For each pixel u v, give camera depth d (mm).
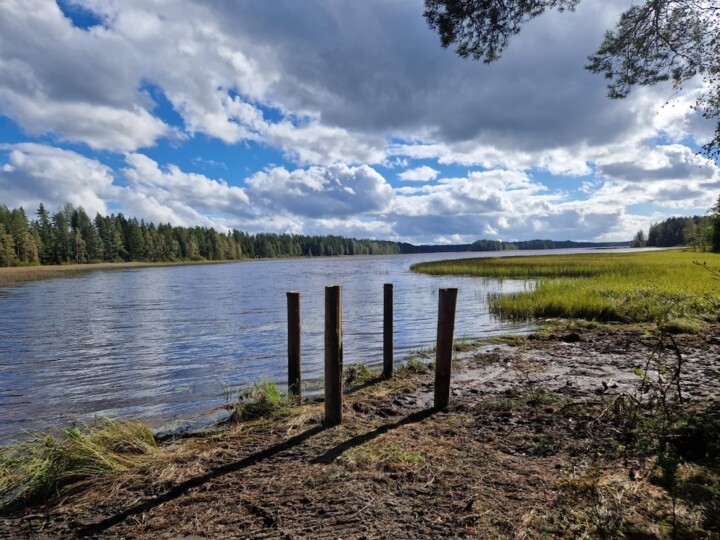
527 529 2891
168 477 4035
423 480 3740
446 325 5801
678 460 3607
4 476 4230
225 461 4398
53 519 3480
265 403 6320
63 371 9758
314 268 73562
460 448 4430
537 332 12547
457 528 2990
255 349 11781
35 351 11961
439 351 5871
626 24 6727
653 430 4262
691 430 4047
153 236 121062
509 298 19609
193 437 5504
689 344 9836
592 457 4051
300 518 3242
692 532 2703
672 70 6859
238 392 7512
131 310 21062
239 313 19422
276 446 4727
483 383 7418
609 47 6988
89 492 3873
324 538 2975
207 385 8461
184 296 27938
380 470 3965
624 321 14305
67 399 7754
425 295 25844
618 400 5105
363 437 4840
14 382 8898
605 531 2768
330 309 5176
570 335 11234
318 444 4707
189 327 15766
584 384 7086
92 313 20062
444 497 3426
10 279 50281
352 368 8727
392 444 4574
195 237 137625
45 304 24062
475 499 3350
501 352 10000
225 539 3037
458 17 6297
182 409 7016
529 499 3314
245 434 5289
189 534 3133
